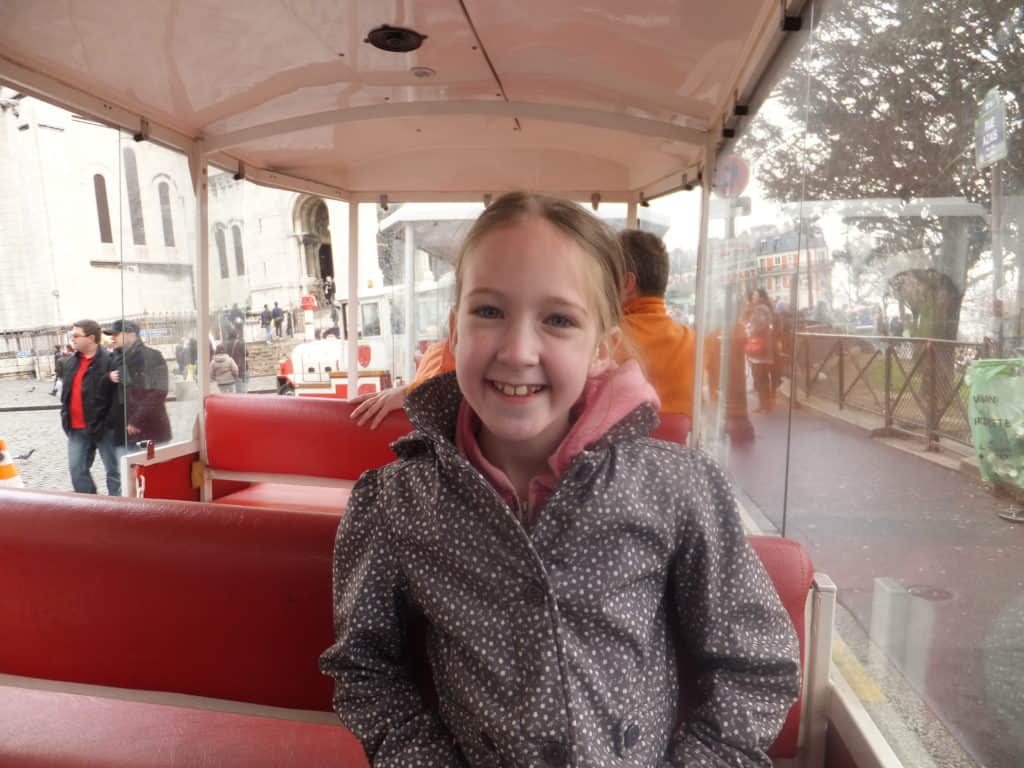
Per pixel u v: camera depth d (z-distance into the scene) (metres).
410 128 3.89
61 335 23.91
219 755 1.28
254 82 3.09
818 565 1.89
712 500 1.10
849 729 1.34
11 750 1.29
